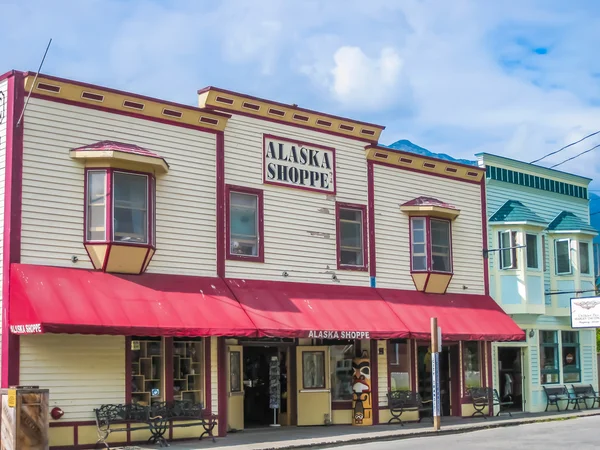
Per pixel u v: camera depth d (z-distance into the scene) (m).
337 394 24.50
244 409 23.41
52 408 17.81
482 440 20.55
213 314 19.94
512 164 30.84
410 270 25.86
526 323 29.94
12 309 17.30
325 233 23.77
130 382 19.27
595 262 35.16
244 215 22.09
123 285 18.94
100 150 18.55
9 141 17.92
